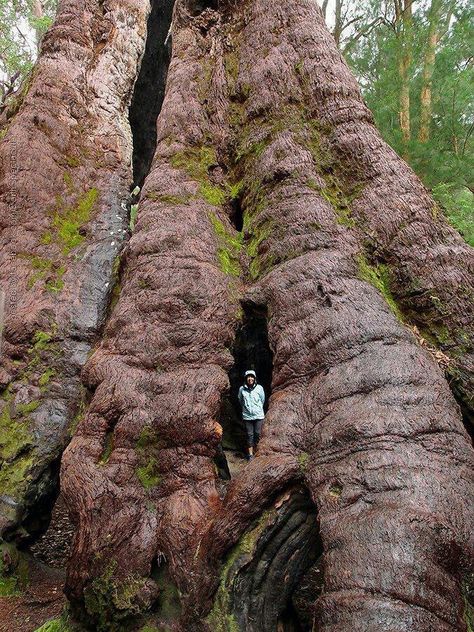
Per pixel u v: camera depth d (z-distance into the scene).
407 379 4.13
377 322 4.57
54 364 6.62
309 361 4.56
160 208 6.12
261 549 3.94
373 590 3.17
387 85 13.94
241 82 7.05
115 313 5.49
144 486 4.51
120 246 7.70
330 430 4.01
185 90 7.30
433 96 13.59
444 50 13.50
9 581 5.62
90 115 8.77
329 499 3.72
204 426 4.60
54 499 6.47
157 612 4.02
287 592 4.04
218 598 3.84
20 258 7.20
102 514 4.31
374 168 5.82
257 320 5.75
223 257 5.84
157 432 4.66
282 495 4.03
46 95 8.41
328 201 5.71
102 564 4.14
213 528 3.97
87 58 9.08
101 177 8.32
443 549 3.32
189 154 6.79
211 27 7.90
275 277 5.25
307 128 6.30
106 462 4.62
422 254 5.24
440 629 3.06
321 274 5.02
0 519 5.74
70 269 7.29
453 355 4.85
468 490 3.64
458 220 11.41
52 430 6.26
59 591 5.68
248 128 6.73
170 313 5.19
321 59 6.62
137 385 4.86
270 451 4.21
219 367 5.01
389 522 3.37
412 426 3.85
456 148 13.14
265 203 6.00
